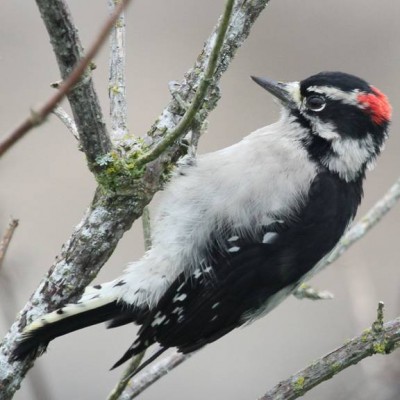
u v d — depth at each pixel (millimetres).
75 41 7105
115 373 14141
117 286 9438
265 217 9586
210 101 8977
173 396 14164
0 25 15320
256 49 16984
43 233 14570
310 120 10008
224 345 14664
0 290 9516
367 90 10125
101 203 8422
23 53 15219
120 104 8656
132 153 8328
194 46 16844
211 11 17062
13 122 14523
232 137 16297
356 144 9992
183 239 9602
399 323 8656
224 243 9609
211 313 9688
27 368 8391
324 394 11031
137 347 9359
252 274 9617
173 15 17047
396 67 16938
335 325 14805
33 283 13633
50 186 14852
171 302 9531
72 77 5375
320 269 10102
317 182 9734
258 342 14742
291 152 9883
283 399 8578
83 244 8398
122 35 8812
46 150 15031
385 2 17250
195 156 9695
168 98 16406
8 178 14680
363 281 11367
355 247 13797
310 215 9594
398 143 16516
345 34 17078
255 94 16656
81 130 7926
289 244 9570
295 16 17172
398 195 10398
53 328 8414
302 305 14961
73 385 13938
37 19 15461
